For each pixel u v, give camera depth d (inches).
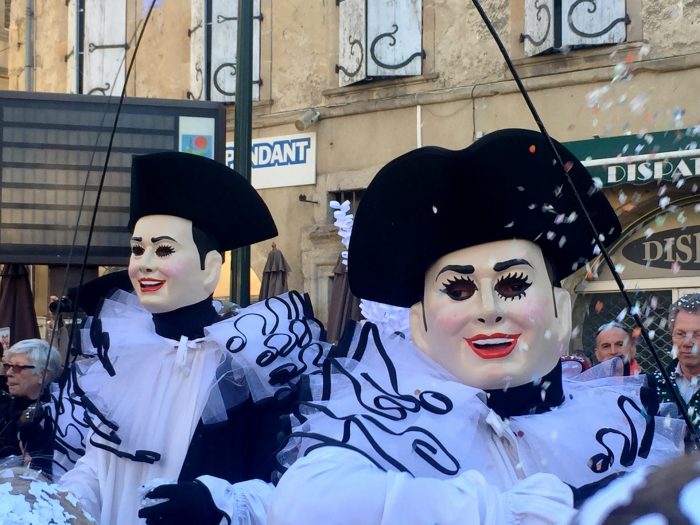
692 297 121.9
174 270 119.4
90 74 443.5
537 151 80.0
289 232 394.9
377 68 370.6
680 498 30.3
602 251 72.7
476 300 80.4
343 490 68.9
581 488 71.3
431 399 79.5
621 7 315.0
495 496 68.4
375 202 83.0
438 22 361.7
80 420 124.7
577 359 127.6
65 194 217.2
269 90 402.6
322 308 384.5
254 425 114.9
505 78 345.1
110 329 124.0
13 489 61.7
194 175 120.7
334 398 81.8
